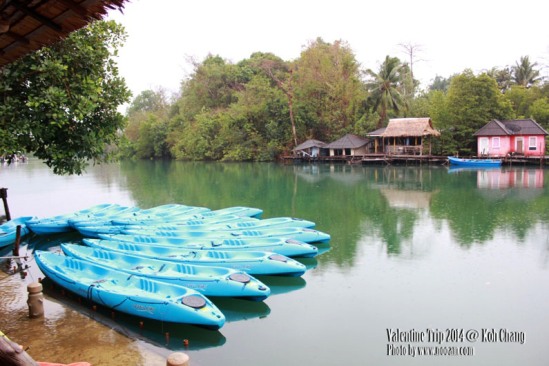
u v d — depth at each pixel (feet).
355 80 166.91
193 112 216.13
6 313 30.83
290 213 70.64
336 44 171.83
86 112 40.11
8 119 37.73
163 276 33.71
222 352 27.89
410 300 35.40
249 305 34.06
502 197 78.02
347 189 94.53
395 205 74.84
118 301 30.09
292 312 33.71
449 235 54.13
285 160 169.58
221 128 190.90
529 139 125.59
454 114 138.41
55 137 43.16
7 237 50.47
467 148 139.23
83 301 33.35
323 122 168.14
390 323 31.63
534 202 72.64
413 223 61.26
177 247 41.47
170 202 83.66
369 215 67.56
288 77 179.83
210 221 55.11
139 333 29.30
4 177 137.80
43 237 55.47
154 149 234.58
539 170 116.26
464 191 86.12
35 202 85.87
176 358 15.46
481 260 44.50
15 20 13.25
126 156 252.21
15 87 38.58
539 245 49.03
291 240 45.16
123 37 46.65
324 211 71.77
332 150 156.76
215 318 27.71
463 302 34.81
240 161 184.24
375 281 39.65
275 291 37.78
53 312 30.91
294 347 28.55
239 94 186.29
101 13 12.76
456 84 139.74
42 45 15.19
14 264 43.91
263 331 30.73
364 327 31.14
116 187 108.06
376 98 164.14
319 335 30.09
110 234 49.47
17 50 15.79
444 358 27.12
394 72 159.94
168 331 29.58
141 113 263.70
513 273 40.73
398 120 141.59
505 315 32.48
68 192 99.91
